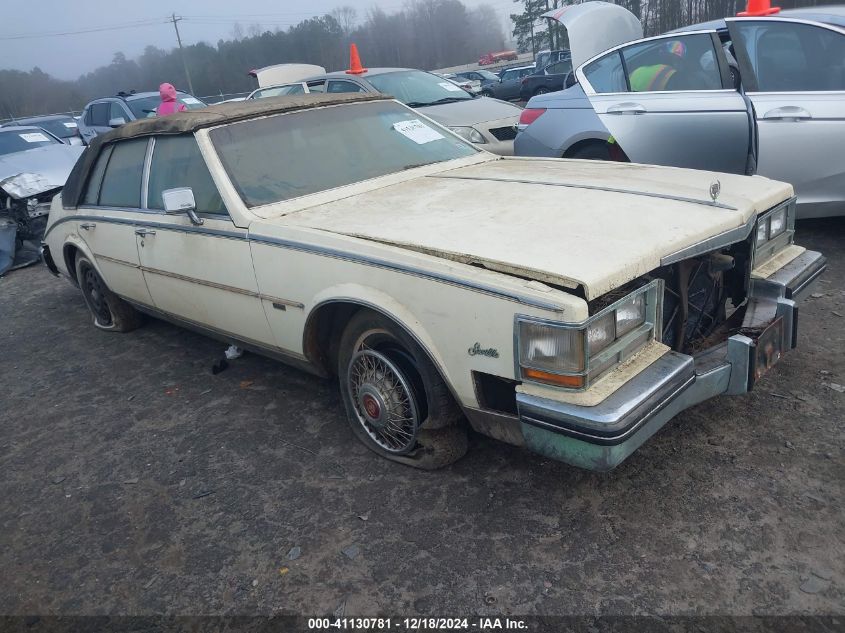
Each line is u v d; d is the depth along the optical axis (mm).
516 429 2439
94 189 4660
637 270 2271
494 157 4145
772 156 4668
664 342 2723
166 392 4145
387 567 2438
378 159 3752
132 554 2697
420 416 2857
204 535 2748
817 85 4586
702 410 3127
